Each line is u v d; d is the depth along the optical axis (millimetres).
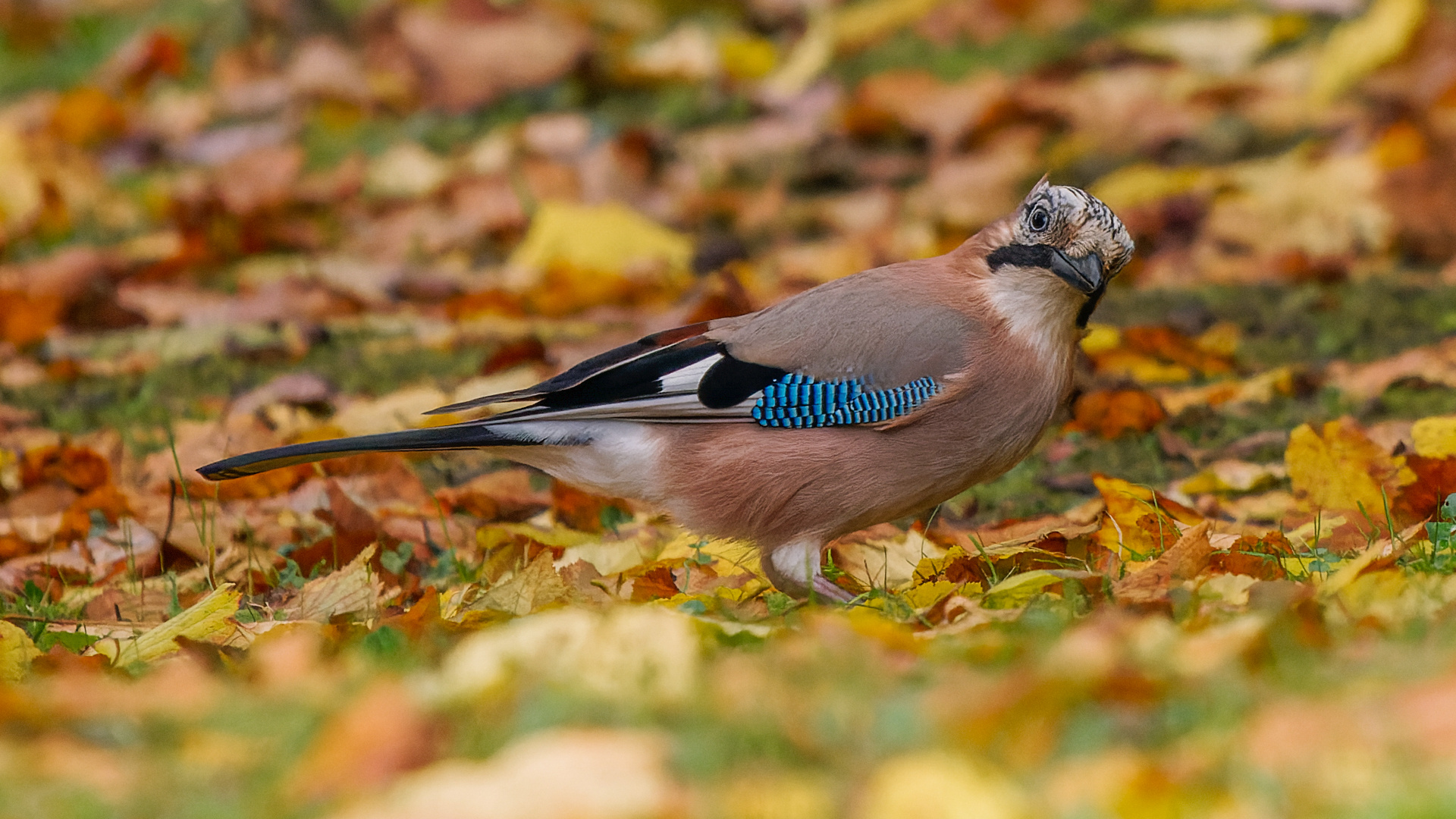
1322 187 16516
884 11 22391
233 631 7625
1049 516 9930
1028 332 8547
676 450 8680
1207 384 12906
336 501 9734
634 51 23031
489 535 9930
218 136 22297
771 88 21359
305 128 22375
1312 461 9531
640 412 8609
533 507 10867
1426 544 8008
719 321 8945
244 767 5152
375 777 5000
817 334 8523
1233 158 18406
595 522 10609
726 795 4512
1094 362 13266
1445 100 16750
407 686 5871
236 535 10219
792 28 24172
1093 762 4660
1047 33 21953
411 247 18984
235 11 25375
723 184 19703
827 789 4590
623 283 16281
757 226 18703
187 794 4926
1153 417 11648
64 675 6820
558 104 22047
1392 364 12297
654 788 4535
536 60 22219
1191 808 4371
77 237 19438
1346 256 16156
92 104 22344
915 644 6195
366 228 19516
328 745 5156
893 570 9109
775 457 8531
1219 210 16719
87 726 5676
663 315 14469
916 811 4355
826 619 6512
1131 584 7320
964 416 8508
